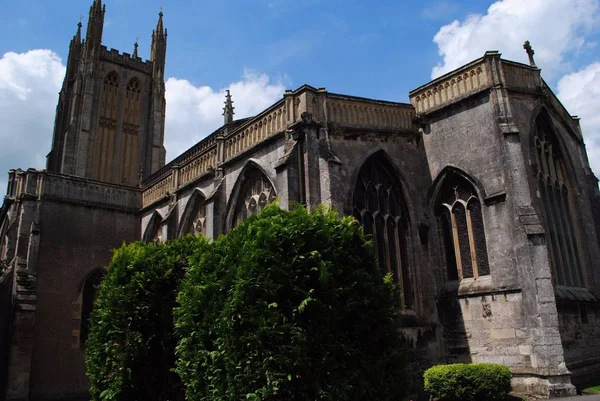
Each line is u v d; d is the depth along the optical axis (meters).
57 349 33.41
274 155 24.17
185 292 13.95
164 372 16.84
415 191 24.89
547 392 18.52
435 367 19.45
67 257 35.59
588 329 23.59
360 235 14.00
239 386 11.45
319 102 23.03
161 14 85.50
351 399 12.13
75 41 85.31
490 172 22.36
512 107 23.27
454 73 24.52
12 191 38.41
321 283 12.22
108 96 76.88
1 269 34.47
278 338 11.41
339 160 22.08
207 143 39.22
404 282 23.59
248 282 11.89
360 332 12.98
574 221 26.50
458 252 23.34
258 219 13.36
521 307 20.12
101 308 17.61
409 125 25.73
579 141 30.03
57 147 79.81
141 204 40.16
